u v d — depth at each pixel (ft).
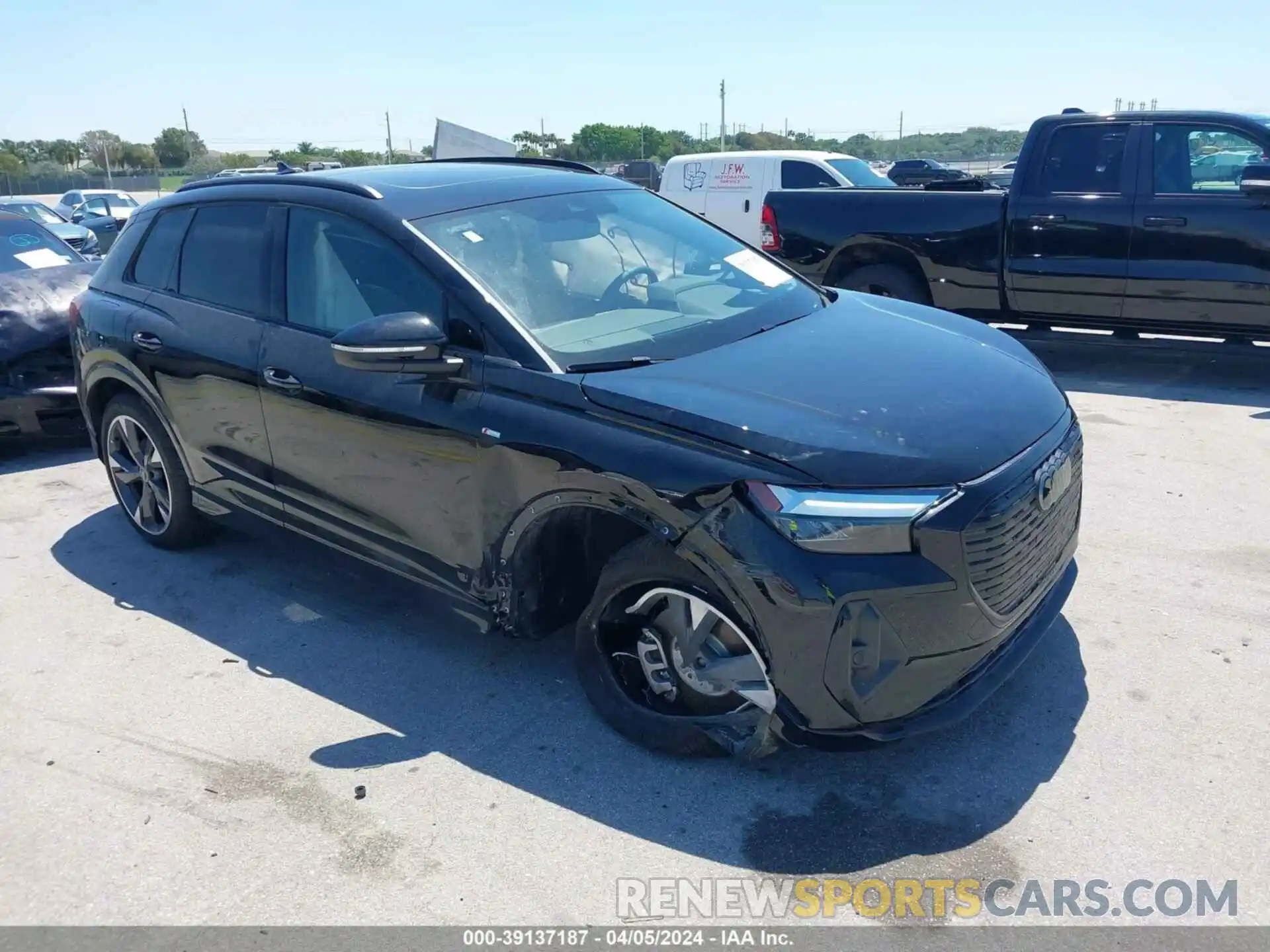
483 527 11.22
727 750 10.18
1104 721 10.91
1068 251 24.81
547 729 11.39
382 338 10.68
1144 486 17.62
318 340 12.71
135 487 17.29
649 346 11.39
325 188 13.32
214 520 15.97
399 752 11.09
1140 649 12.31
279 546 14.42
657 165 104.73
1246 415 21.67
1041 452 10.21
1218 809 9.51
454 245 12.01
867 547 8.99
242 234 14.12
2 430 21.27
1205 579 14.02
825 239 28.35
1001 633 9.91
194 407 14.57
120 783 10.81
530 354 10.96
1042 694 11.48
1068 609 13.37
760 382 10.48
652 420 9.96
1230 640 12.41
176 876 9.41
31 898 9.24
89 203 91.40
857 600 8.98
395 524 12.26
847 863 9.14
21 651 13.83
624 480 9.82
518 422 10.64
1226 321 23.48
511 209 13.02
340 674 12.82
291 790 10.53
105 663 13.37
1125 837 9.24
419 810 10.12
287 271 13.37
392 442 11.83
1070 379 25.72
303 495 13.39
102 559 16.83
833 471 9.12
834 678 9.15
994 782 10.07
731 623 9.57
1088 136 24.45
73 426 22.12
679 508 9.51
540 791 10.32
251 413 13.62
